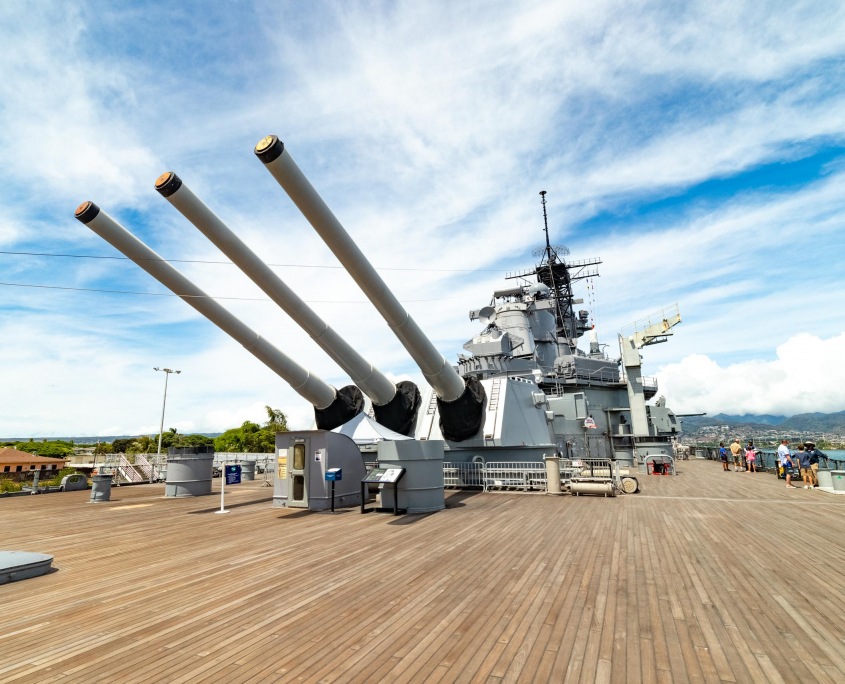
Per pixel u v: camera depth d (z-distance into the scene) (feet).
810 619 13.96
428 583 17.70
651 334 87.66
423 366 40.86
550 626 13.58
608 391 88.58
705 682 10.52
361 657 11.84
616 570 19.02
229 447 163.94
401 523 30.58
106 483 47.96
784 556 20.95
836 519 29.76
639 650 12.07
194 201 27.48
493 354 69.00
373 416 56.85
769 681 10.55
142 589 17.71
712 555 21.20
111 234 29.91
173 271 33.86
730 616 14.20
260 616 14.70
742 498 39.52
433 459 35.78
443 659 11.68
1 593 17.43
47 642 13.03
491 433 47.39
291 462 39.99
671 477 60.34
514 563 20.29
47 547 25.58
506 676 10.83
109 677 11.00
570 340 97.96
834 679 10.62
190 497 49.55
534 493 43.83
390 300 32.83
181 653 12.22
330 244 27.40
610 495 41.14
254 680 10.78
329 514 35.22
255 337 40.32
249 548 24.43
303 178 24.02
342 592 16.85
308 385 46.16
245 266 31.35
